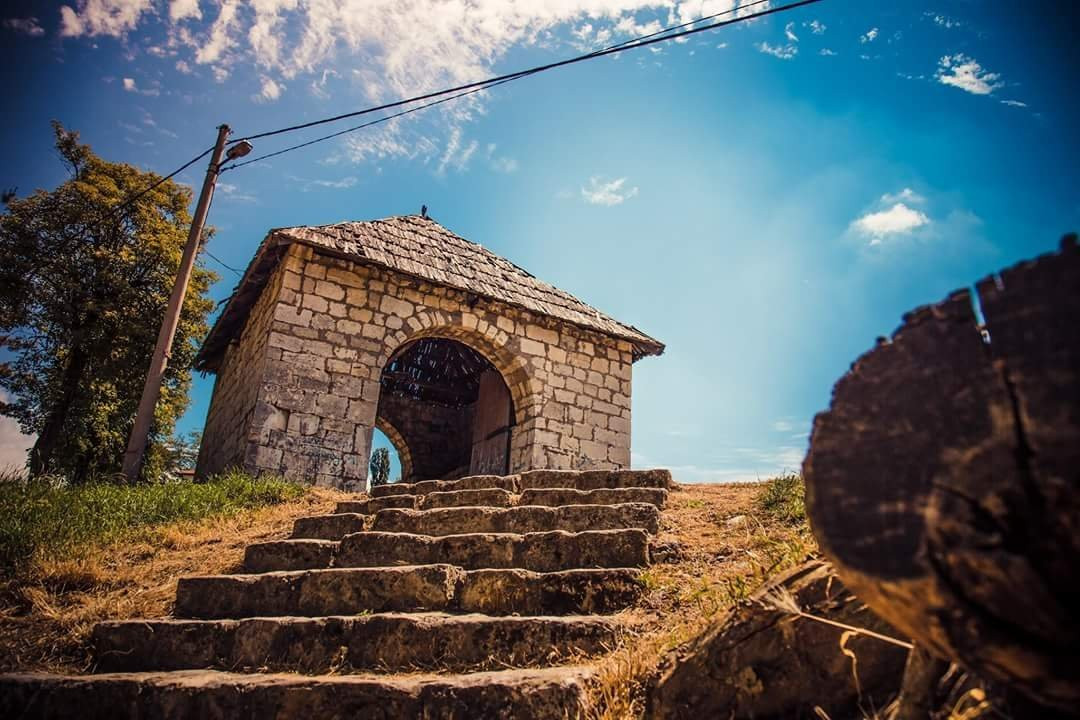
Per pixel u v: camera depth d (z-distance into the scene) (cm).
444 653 323
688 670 242
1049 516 103
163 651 363
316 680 290
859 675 212
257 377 1026
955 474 113
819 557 262
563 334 1288
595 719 250
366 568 400
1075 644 105
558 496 541
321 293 1069
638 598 361
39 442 1506
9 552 516
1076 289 108
